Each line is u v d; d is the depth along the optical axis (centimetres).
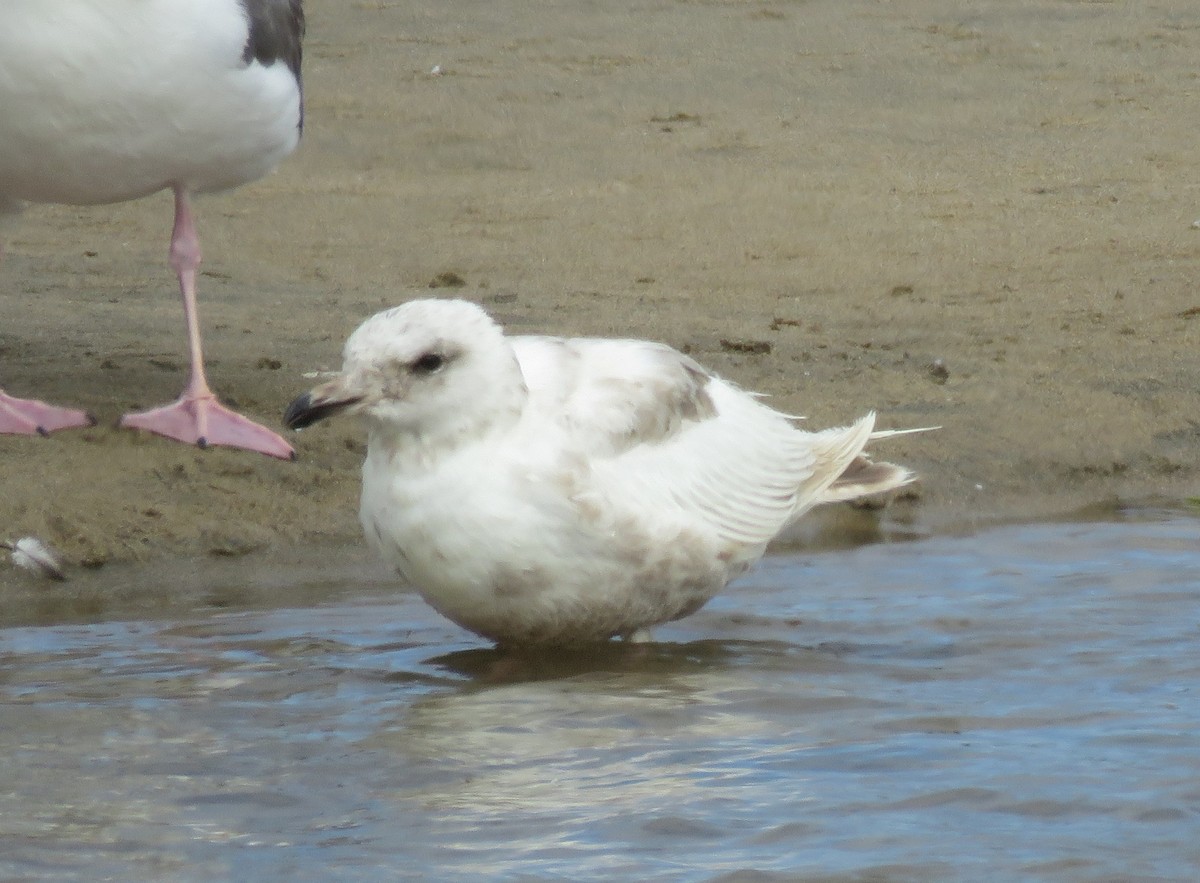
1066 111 2534
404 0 3127
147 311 1689
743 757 820
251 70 1285
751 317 1708
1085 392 1499
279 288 1798
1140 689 912
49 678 931
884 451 1366
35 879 691
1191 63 2775
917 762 811
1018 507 1304
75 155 1260
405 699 900
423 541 913
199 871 701
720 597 1077
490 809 760
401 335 898
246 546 1188
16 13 1203
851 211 2092
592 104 2548
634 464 945
